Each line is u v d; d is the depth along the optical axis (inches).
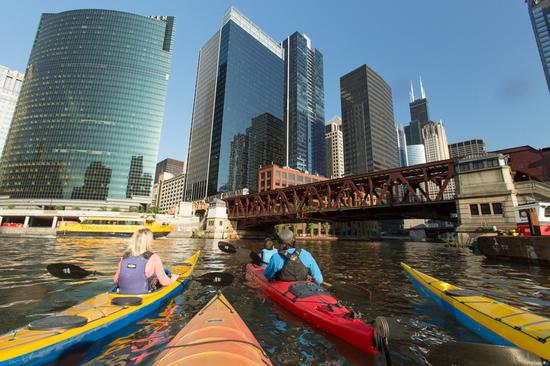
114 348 164.6
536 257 543.5
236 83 5196.9
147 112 4687.5
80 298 273.6
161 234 2036.2
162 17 5393.7
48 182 4128.9
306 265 256.8
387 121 7130.9
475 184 1037.8
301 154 6363.2
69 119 4357.8
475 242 894.4
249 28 5787.4
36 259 587.8
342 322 175.8
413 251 1143.6
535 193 947.3
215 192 4534.9
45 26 4990.2
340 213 1706.4
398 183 1430.9
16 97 6127.0
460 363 114.0
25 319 211.8
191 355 112.3
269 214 2062.0
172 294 268.5
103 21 4869.6
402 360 154.0
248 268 396.5
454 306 225.5
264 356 121.0
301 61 7116.1
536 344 147.3
